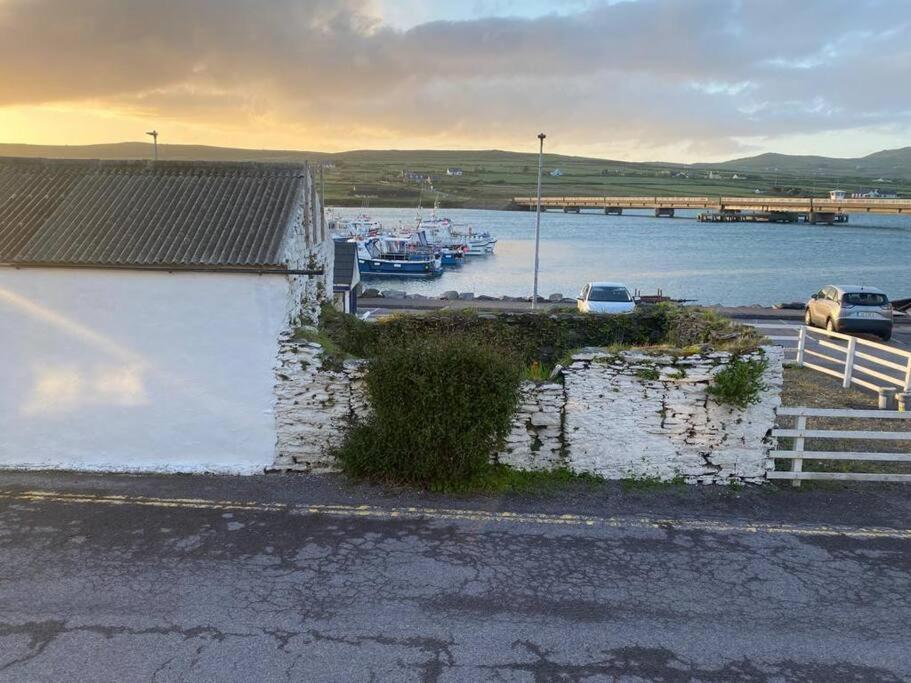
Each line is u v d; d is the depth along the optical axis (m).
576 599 6.82
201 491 9.21
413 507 8.77
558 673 5.73
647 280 58.75
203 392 9.77
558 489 9.32
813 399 14.23
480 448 9.21
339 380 9.64
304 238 12.03
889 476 9.70
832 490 9.55
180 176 11.54
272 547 7.73
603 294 23.50
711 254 82.81
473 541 7.94
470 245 79.19
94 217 10.47
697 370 9.39
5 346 9.78
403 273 60.28
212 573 7.16
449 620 6.43
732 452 9.56
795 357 19.39
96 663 5.75
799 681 5.70
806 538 8.16
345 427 9.72
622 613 6.61
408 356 9.12
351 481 9.48
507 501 8.98
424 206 180.25
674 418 9.52
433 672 5.71
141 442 9.91
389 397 9.11
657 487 9.46
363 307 32.84
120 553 7.54
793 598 6.91
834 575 7.35
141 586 6.90
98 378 9.80
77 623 6.28
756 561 7.62
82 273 9.59
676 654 6.00
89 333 9.72
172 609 6.52
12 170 11.48
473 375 9.07
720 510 8.86
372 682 5.58
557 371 9.80
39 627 6.21
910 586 7.16
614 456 9.63
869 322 23.48
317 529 8.16
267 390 9.72
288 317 9.96
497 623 6.40
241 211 10.70
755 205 140.75
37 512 8.51
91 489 9.24
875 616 6.63
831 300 24.59
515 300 38.31
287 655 5.89
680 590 7.02
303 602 6.68
